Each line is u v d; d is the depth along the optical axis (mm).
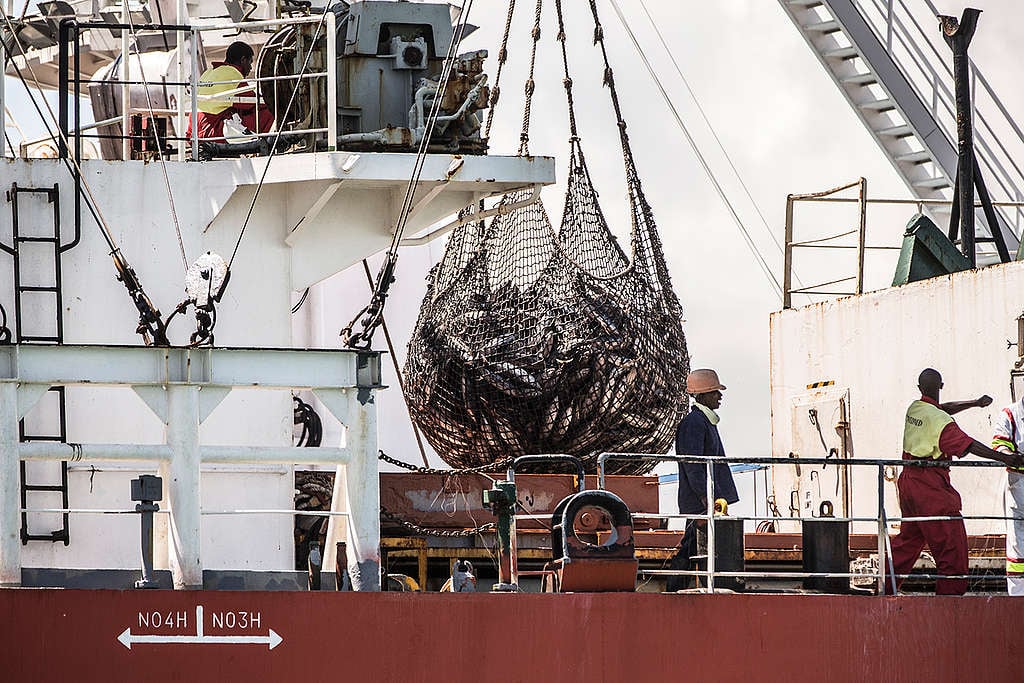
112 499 38375
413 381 42312
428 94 38875
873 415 46906
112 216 38938
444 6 39969
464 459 41938
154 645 30969
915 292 45562
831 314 48719
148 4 45375
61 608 30750
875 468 46625
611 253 41281
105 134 43219
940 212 63531
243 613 31234
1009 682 34062
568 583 32562
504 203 41469
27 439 38094
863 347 47438
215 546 38875
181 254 39188
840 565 35688
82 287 38656
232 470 39156
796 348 50125
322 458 32219
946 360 44406
